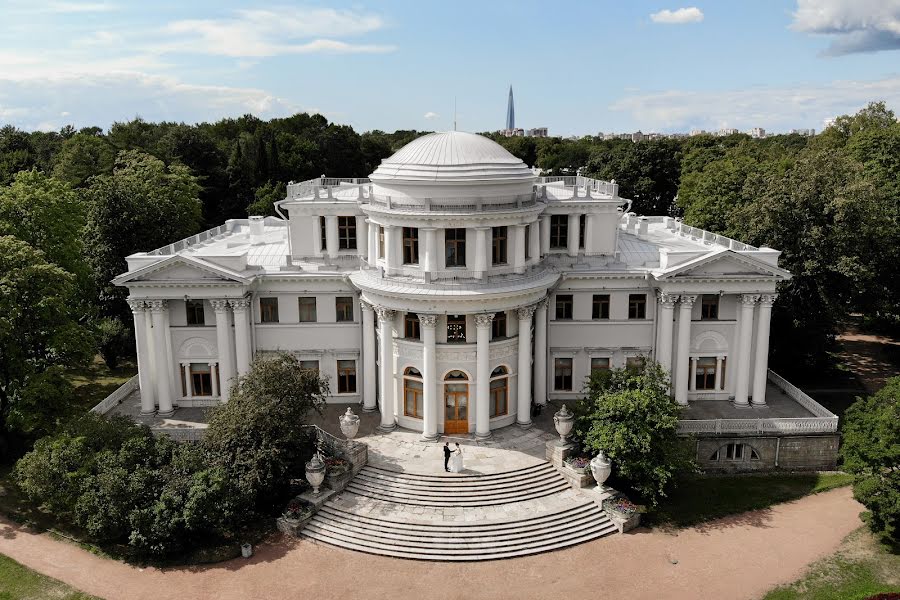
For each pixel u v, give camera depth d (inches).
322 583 1620.3
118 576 1641.2
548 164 7288.4
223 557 1711.4
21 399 2016.5
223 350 2289.6
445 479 1931.6
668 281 2261.3
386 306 2144.4
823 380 2910.9
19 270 2066.9
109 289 3090.6
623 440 1840.6
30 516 1877.5
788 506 1971.0
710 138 5664.4
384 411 2236.7
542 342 2329.0
